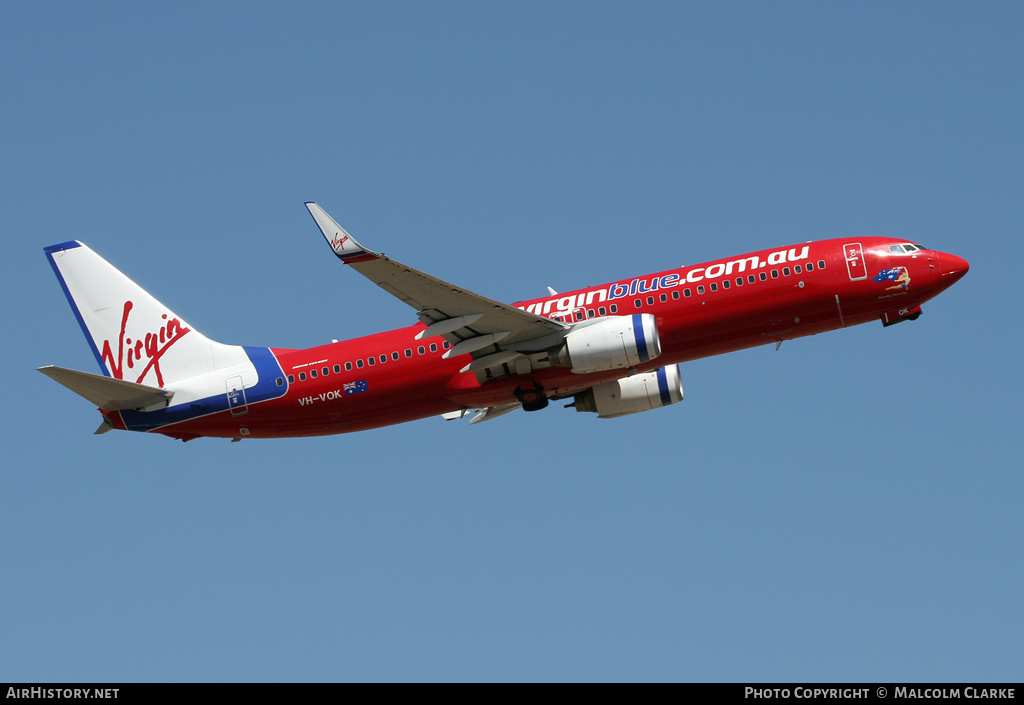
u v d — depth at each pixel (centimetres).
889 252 12838
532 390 13312
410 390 13462
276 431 13938
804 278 12850
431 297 12262
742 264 13075
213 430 13875
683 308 13000
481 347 12875
